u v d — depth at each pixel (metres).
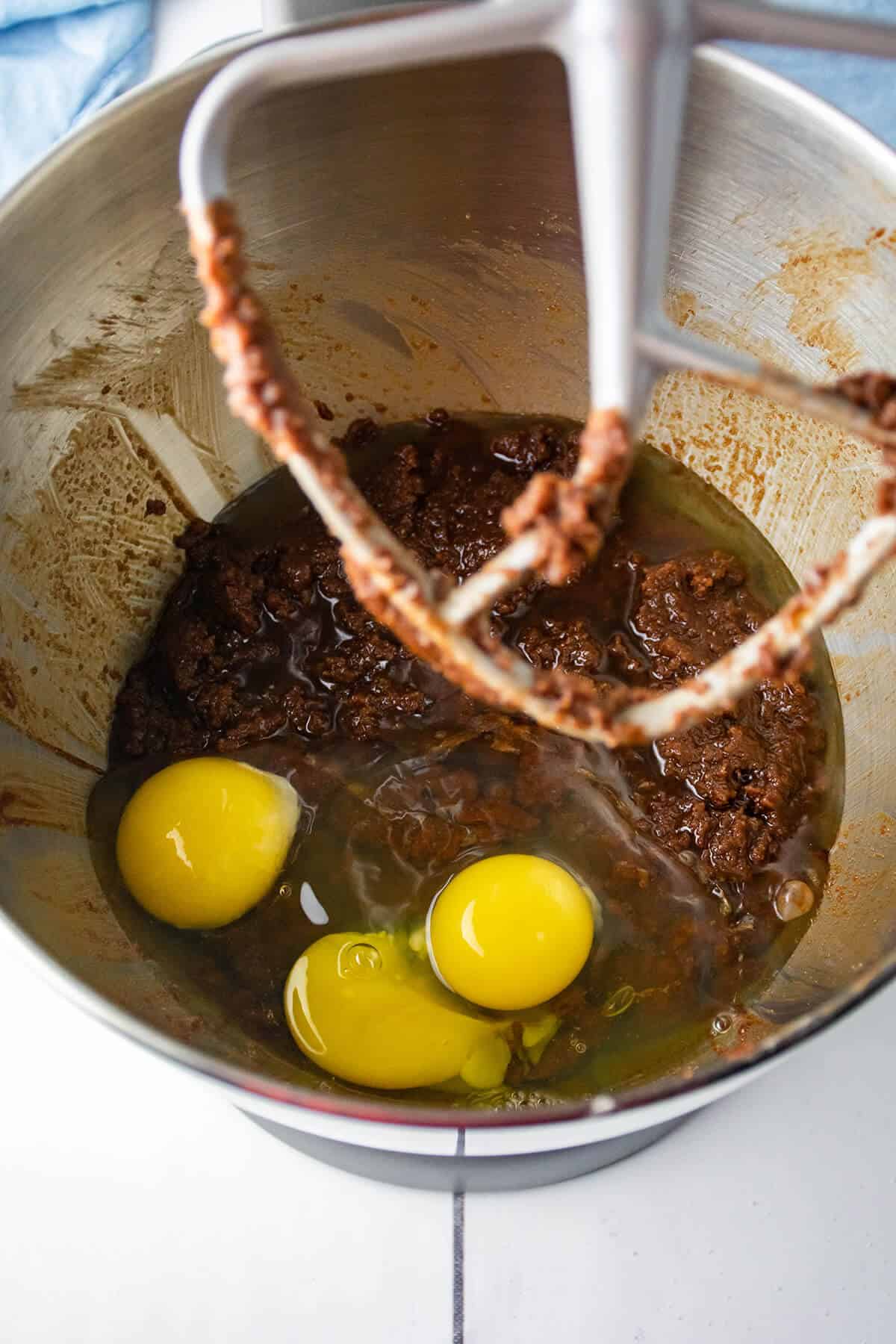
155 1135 0.40
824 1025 0.32
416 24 0.28
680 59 0.28
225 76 0.28
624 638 0.45
